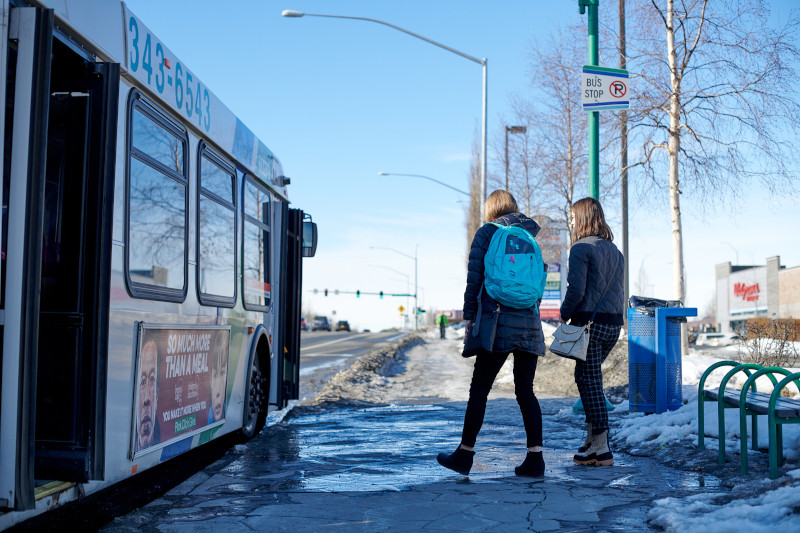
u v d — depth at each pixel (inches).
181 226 222.7
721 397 226.7
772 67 668.7
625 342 583.5
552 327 971.3
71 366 167.0
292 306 385.4
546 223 1153.4
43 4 151.4
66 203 170.1
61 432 166.4
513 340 215.2
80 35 164.9
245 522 176.6
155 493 223.0
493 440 309.3
